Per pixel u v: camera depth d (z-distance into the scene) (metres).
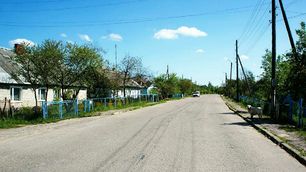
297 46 19.59
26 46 24.97
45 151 10.23
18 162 8.64
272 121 20.48
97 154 9.72
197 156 9.52
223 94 117.88
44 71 25.53
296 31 19.58
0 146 11.34
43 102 21.62
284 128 16.23
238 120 22.33
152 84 73.62
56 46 26.05
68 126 17.98
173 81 76.06
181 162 8.68
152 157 9.30
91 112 28.38
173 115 25.66
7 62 31.03
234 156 9.62
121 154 9.73
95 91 38.06
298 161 9.05
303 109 16.34
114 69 42.50
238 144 11.88
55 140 12.62
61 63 27.31
